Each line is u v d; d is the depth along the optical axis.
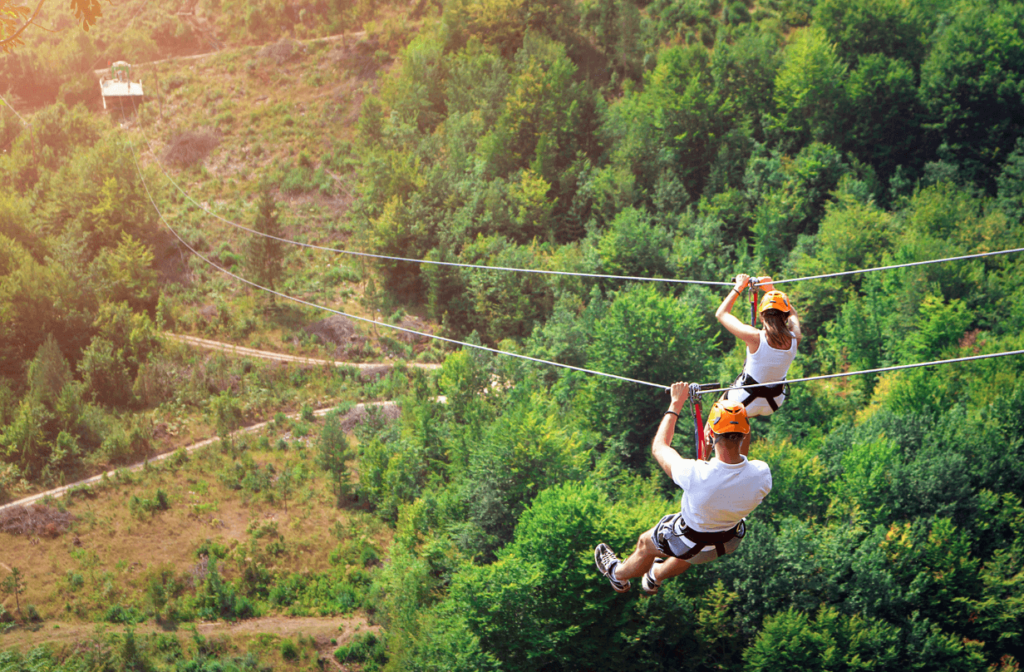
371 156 75.75
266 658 39.94
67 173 69.50
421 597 39.59
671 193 70.75
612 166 74.12
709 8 90.50
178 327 61.97
